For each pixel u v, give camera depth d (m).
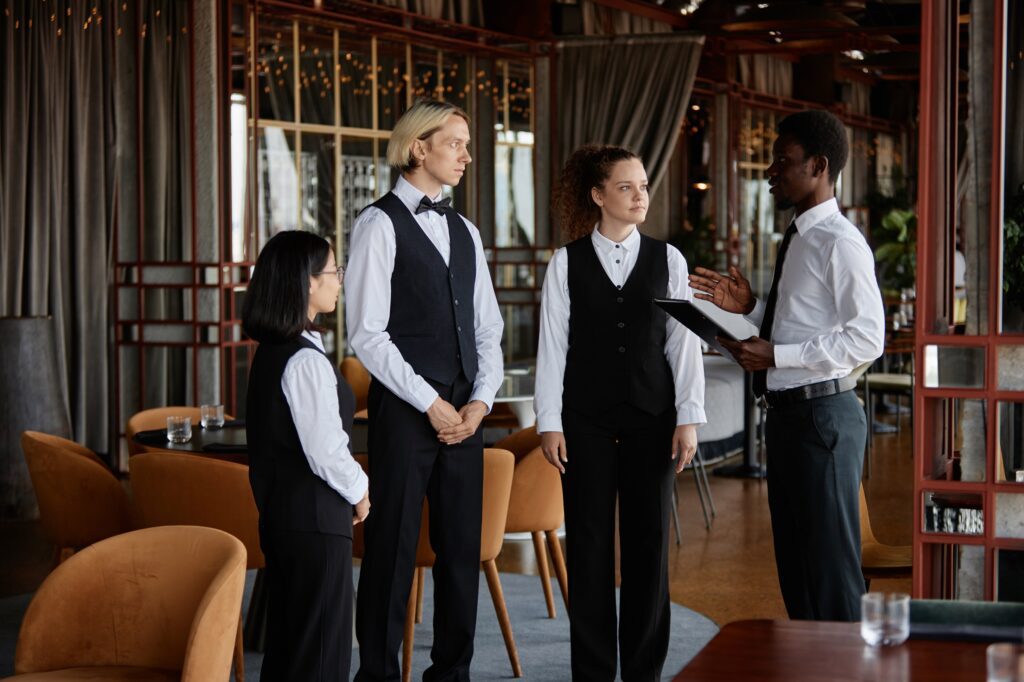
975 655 1.98
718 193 14.14
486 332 3.95
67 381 8.03
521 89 11.21
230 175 8.23
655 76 11.05
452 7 10.80
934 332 2.94
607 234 3.84
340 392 3.29
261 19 9.16
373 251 3.70
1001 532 2.83
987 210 2.97
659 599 3.83
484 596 5.53
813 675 1.88
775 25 10.69
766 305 3.47
